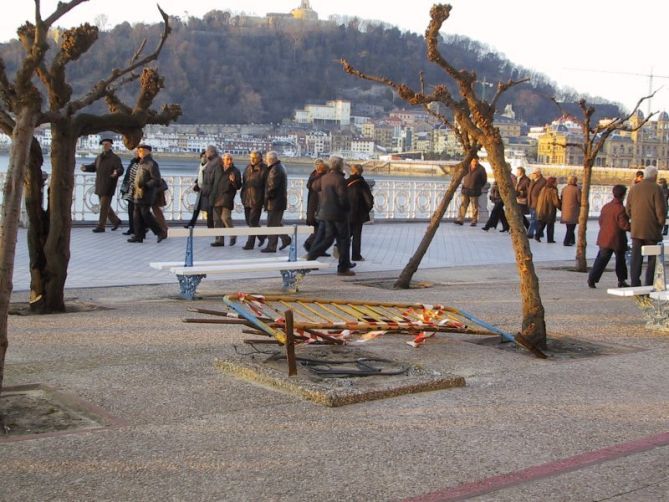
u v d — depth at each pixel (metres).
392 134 139.00
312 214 17.20
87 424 6.03
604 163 110.44
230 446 5.60
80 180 21.70
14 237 6.00
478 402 6.88
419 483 5.05
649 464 5.51
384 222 26.67
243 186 18.20
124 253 16.55
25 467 5.11
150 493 4.77
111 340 8.80
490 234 24.19
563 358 8.75
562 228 27.97
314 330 8.17
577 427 6.27
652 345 9.56
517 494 4.93
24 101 6.06
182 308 10.88
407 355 8.55
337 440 5.79
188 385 7.10
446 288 13.65
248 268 12.01
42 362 7.78
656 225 12.95
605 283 15.06
